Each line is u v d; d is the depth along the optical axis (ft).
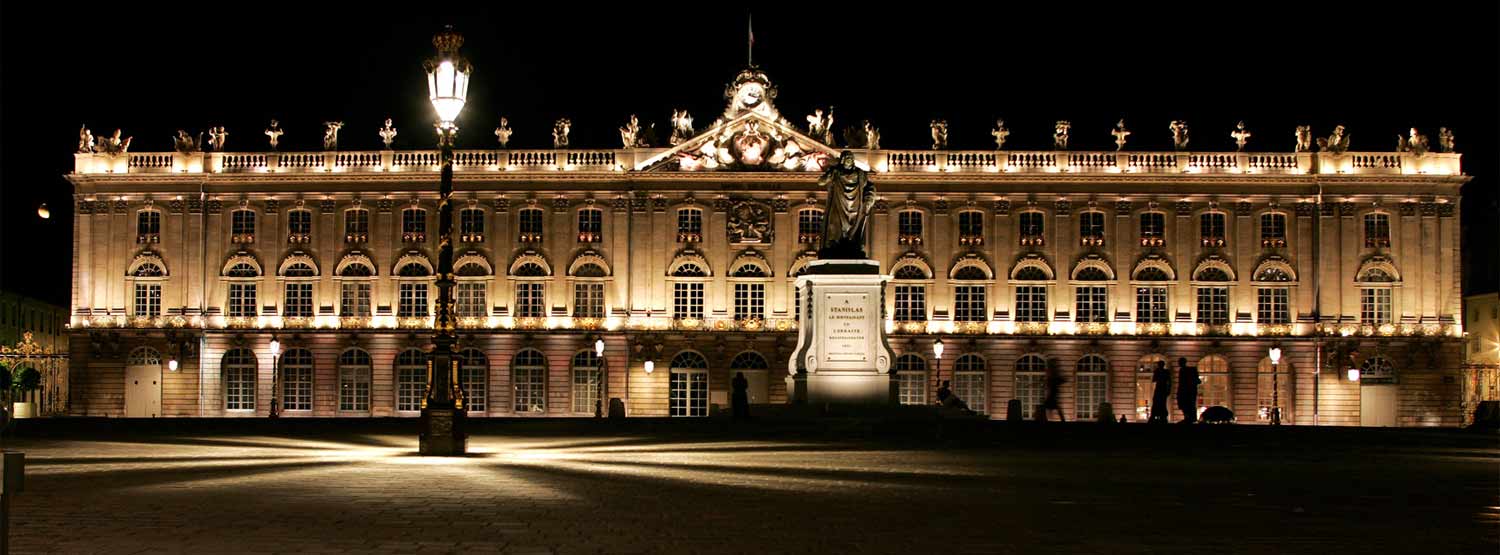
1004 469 93.56
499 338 293.23
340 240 295.89
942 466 96.53
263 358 294.05
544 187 294.05
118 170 295.28
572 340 292.81
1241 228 294.25
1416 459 106.73
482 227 295.07
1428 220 293.43
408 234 295.69
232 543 54.24
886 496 73.82
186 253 295.07
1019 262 293.84
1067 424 162.71
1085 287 294.66
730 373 291.79
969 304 294.05
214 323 294.25
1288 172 293.64
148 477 84.69
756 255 292.61
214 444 127.95
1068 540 56.29
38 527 58.85
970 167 293.84
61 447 121.60
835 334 151.53
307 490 75.66
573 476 86.58
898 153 293.84
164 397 293.43
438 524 60.39
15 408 233.96
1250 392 293.02
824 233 155.74
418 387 295.48
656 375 290.76
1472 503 70.49
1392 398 293.84
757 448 119.55
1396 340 291.17
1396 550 53.67
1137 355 293.23
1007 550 53.62
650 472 90.38
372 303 294.66
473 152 294.46
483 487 78.02
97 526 59.16
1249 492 76.23
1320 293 292.40
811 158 292.61
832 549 53.88
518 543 54.90
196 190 295.69
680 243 293.02
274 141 298.35
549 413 292.20
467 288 294.46
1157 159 295.07
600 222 295.07
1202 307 295.07
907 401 292.40
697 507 67.92
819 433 140.87
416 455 109.50
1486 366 294.25
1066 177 293.64
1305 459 106.11
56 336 406.00
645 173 291.79
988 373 292.81
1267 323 294.87
